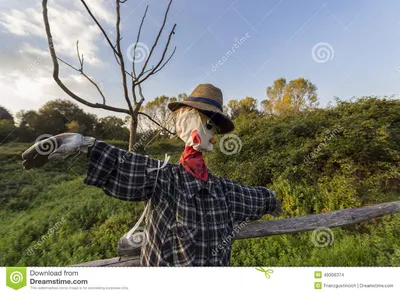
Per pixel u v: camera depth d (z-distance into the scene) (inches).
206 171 51.3
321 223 70.0
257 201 55.5
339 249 106.8
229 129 57.2
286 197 165.3
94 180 40.3
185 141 51.5
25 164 38.6
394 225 119.3
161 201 43.7
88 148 41.2
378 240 111.0
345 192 149.0
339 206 145.6
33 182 306.2
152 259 44.5
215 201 48.5
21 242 156.7
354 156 167.5
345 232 124.1
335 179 161.2
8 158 359.3
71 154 40.7
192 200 45.8
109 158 41.1
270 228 65.6
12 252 140.9
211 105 50.3
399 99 204.5
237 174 213.2
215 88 54.4
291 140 214.5
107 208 201.8
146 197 44.9
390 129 177.8
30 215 213.0
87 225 184.9
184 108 53.9
